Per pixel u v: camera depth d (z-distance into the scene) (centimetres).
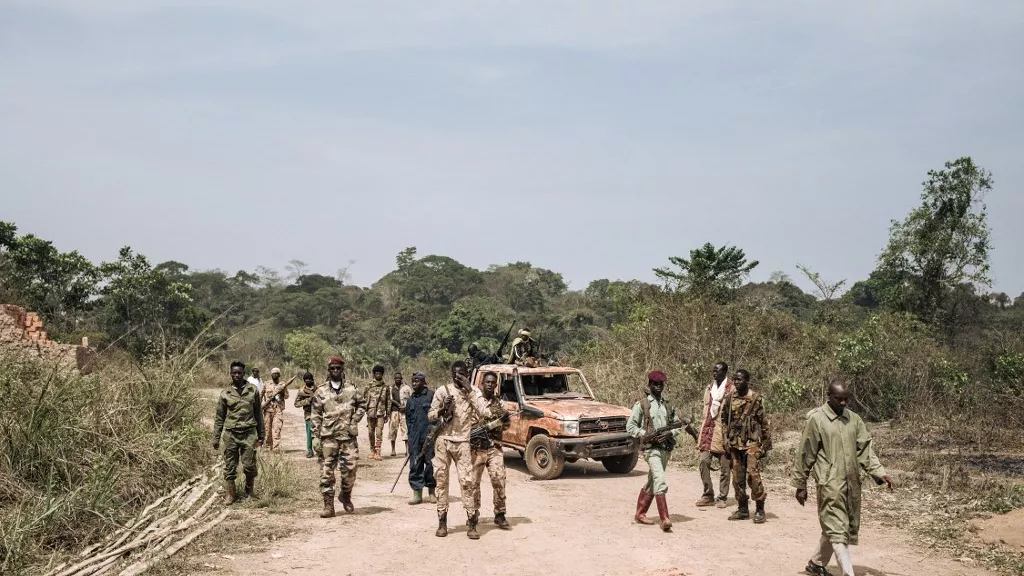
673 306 2362
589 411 1286
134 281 4169
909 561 752
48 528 781
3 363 1030
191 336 4228
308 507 1002
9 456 872
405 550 784
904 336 1909
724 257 3052
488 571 710
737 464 933
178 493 980
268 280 12600
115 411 1056
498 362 1576
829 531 636
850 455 637
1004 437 1429
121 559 743
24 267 3781
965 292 3431
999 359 1762
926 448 1394
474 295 12675
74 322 3772
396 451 1648
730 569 714
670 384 2045
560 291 14688
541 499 1072
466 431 855
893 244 3547
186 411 1191
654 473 880
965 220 3431
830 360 1919
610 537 841
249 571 705
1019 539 811
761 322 2158
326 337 9681
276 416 1554
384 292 12700
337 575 696
